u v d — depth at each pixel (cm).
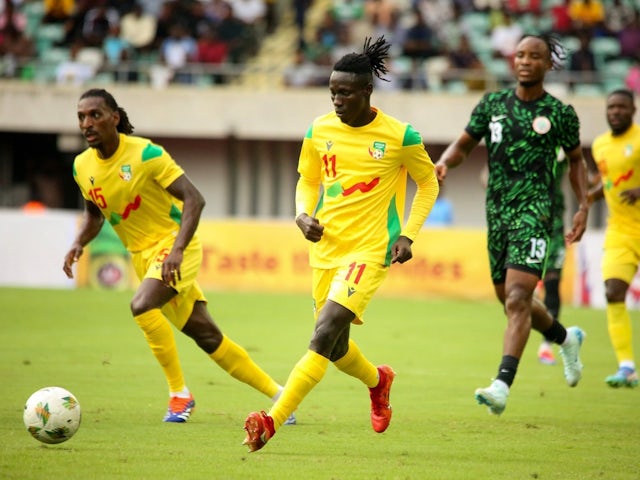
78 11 8750
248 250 6359
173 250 2325
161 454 2022
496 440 2259
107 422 2381
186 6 8775
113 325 4541
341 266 2175
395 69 8419
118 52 8525
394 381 3216
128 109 8362
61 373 3162
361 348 4047
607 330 4806
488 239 2575
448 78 8381
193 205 2372
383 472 1897
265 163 8781
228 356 2467
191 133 8381
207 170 8825
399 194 2239
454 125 8156
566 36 8538
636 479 1873
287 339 4231
